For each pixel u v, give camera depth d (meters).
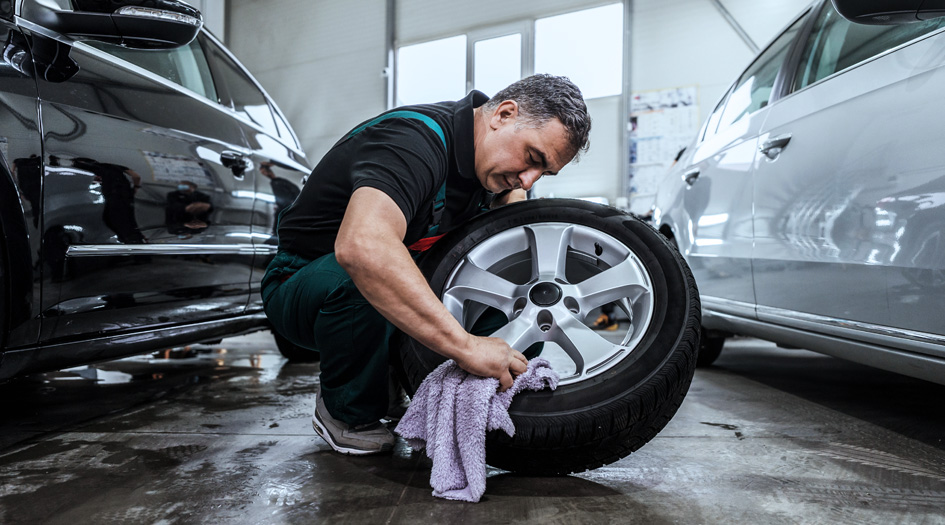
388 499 0.92
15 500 0.91
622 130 6.49
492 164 1.02
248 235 1.85
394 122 0.99
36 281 1.18
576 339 1.05
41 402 1.70
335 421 1.18
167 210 1.52
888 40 1.36
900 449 1.21
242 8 8.45
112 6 1.21
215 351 3.04
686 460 1.13
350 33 7.88
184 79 1.78
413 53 7.64
